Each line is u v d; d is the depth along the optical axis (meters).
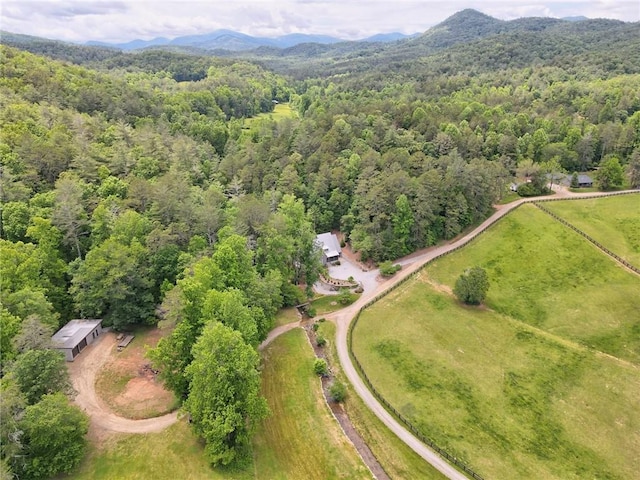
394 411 51.12
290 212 78.81
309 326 67.25
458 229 94.25
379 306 73.12
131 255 58.53
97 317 59.66
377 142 122.81
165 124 133.50
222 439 39.06
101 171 83.44
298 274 79.44
